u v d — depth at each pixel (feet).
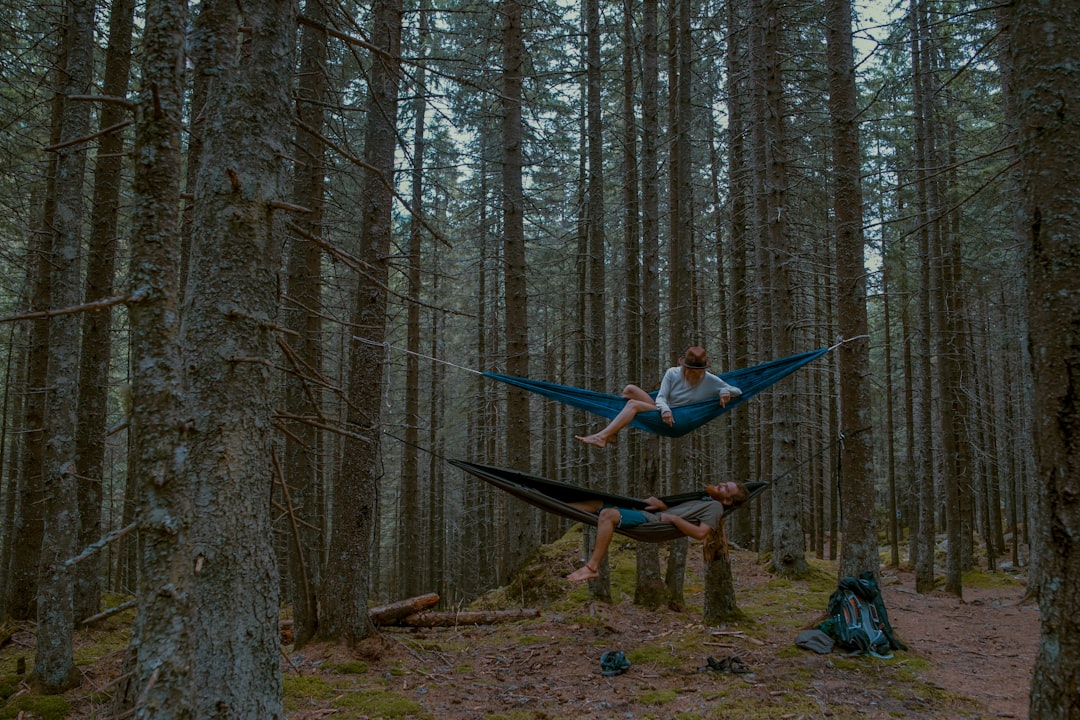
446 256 64.95
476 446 62.23
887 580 45.96
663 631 27.20
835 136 26.21
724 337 56.90
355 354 24.08
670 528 20.52
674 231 30.07
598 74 37.01
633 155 37.68
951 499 39.73
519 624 29.25
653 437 29.68
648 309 32.12
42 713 17.93
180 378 9.12
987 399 62.23
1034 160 12.92
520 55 32.89
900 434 84.12
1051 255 12.59
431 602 30.04
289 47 12.94
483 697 19.85
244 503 11.61
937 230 40.86
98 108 27.22
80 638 26.25
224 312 11.71
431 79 34.60
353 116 37.91
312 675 20.92
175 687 8.57
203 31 12.18
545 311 64.08
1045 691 12.23
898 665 22.09
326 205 31.89
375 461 24.25
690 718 17.62
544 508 21.11
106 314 28.43
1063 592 12.09
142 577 8.77
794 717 17.43
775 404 39.50
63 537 19.93
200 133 17.51
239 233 11.90
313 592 24.22
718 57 46.21
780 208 38.40
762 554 44.09
